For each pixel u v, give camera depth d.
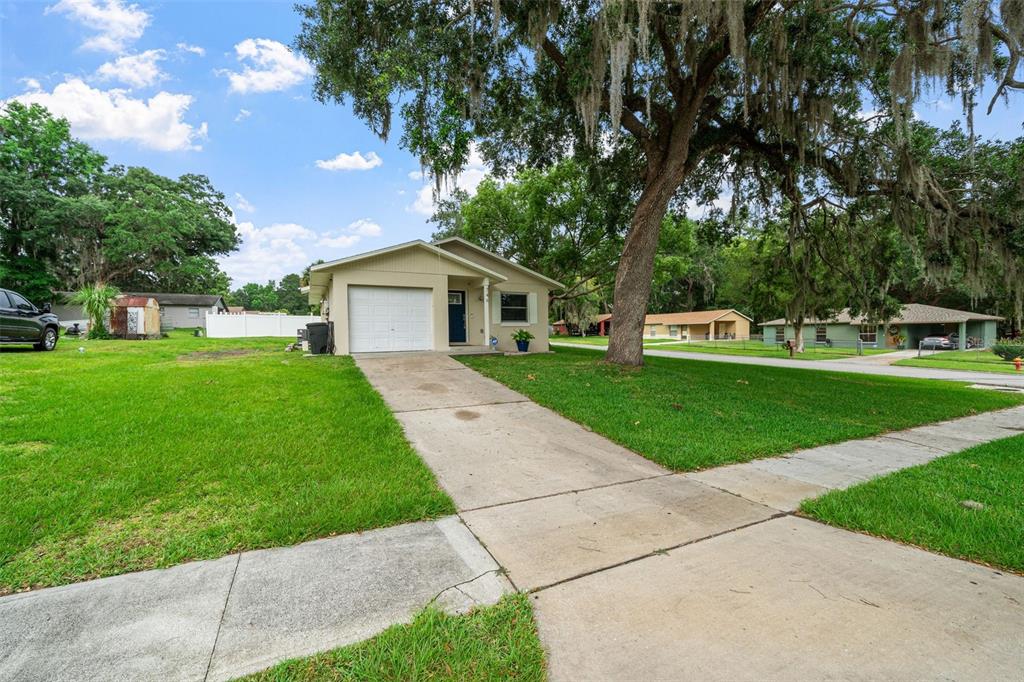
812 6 8.62
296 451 4.77
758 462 5.14
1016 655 2.08
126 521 3.32
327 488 3.93
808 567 2.89
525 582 2.70
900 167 9.66
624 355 11.11
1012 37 7.09
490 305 16.62
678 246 20.27
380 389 8.23
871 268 13.12
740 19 7.19
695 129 11.64
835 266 13.84
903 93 7.98
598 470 4.75
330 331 13.45
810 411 7.61
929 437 6.53
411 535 3.30
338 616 2.37
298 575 2.75
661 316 52.22
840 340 36.50
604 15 7.33
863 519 3.57
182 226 34.56
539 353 15.89
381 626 2.30
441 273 13.93
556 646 2.15
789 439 5.91
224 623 2.30
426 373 9.93
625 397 7.81
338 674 1.97
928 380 14.28
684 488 4.30
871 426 6.90
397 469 4.47
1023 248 9.34
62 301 33.25
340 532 3.31
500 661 2.05
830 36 8.91
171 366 9.91
